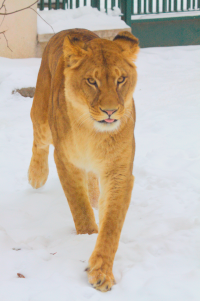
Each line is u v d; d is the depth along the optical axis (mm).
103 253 6684
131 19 33531
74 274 6535
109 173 7633
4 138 16562
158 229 8586
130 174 7703
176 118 18172
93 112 6965
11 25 25688
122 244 7789
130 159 7613
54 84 8727
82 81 7094
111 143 7367
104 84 6852
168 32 35250
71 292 5867
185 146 14844
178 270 6656
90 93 7012
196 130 16438
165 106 20281
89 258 6797
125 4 32844
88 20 29984
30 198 11148
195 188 11320
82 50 7141
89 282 6316
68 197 8398
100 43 7203
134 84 7527
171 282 6094
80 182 8320
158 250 7480
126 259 7223
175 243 7551
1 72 22922
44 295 5711
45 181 11875
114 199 7500
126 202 7527
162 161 13594
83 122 7387
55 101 8320
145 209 10117
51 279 6219
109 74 6871
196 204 10195
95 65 6938
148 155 14188
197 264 6859
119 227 7195
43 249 7391
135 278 6332
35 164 11570
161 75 27141
